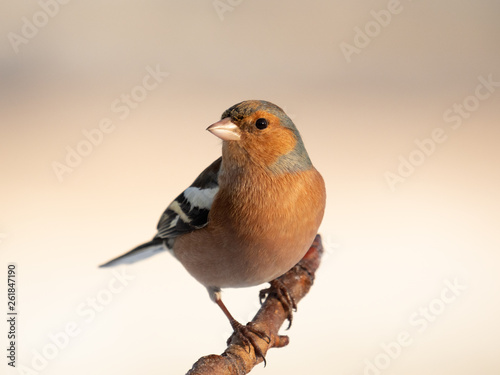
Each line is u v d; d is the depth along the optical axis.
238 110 3.04
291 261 3.05
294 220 3.04
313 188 3.05
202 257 3.06
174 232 3.07
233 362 2.99
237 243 3.04
